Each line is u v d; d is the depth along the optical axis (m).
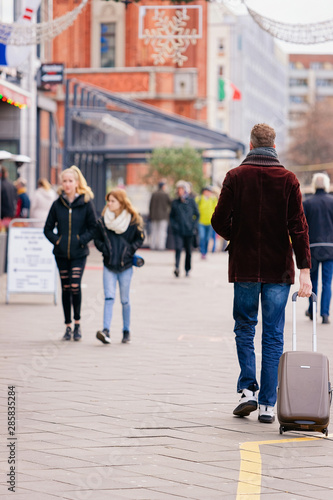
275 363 10.45
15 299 24.53
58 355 14.91
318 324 19.50
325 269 19.66
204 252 43.72
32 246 23.09
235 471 8.19
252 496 7.43
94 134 57.41
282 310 10.55
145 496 7.39
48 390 11.87
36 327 18.55
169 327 18.80
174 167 67.69
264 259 10.45
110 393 11.72
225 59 158.88
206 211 43.19
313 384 9.66
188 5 23.94
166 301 24.14
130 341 16.67
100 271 34.38
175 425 10.02
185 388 12.13
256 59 177.75
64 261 16.92
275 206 10.42
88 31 75.38
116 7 74.44
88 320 19.95
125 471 8.12
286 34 16.73
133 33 75.19
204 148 60.72
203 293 26.56
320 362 9.80
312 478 8.02
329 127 154.62
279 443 9.34
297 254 10.44
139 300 24.33
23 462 8.37
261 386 10.48
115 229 16.45
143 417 10.38
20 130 44.69
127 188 85.06
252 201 10.45
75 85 50.28
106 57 76.19
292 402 9.59
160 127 52.25
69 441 9.19
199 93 80.19
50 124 49.69
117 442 9.19
